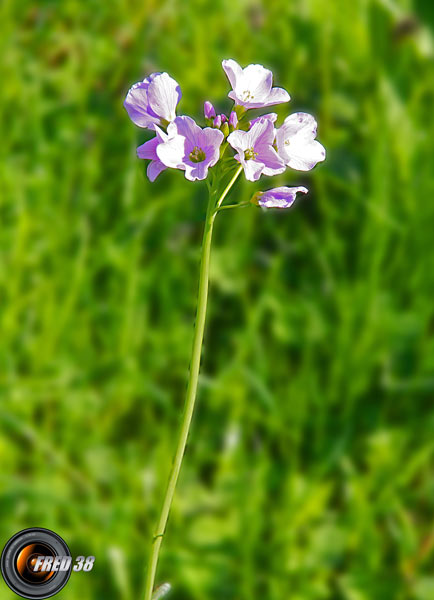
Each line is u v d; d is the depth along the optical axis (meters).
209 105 0.38
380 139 0.53
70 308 0.50
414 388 0.48
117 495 0.45
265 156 0.36
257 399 0.47
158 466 0.46
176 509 0.44
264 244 0.53
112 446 0.47
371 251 0.51
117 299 0.50
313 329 0.49
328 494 0.45
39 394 0.48
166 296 0.51
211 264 0.52
